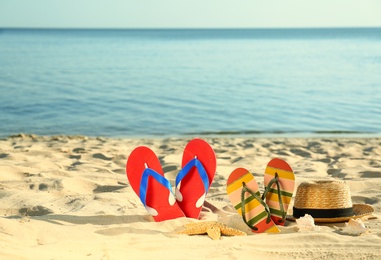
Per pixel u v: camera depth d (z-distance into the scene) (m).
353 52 20.66
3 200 2.25
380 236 1.75
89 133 5.41
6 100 7.38
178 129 5.65
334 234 1.75
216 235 1.75
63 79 10.34
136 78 10.73
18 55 18.17
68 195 2.41
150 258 1.55
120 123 5.93
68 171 2.88
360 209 2.01
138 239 1.72
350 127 5.70
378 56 17.73
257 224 1.85
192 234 1.79
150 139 4.74
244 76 11.16
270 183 1.92
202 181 2.05
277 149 4.04
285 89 8.93
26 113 6.47
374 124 5.83
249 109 6.87
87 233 1.77
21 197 2.28
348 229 1.79
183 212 2.02
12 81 9.85
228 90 8.85
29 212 2.10
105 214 2.02
